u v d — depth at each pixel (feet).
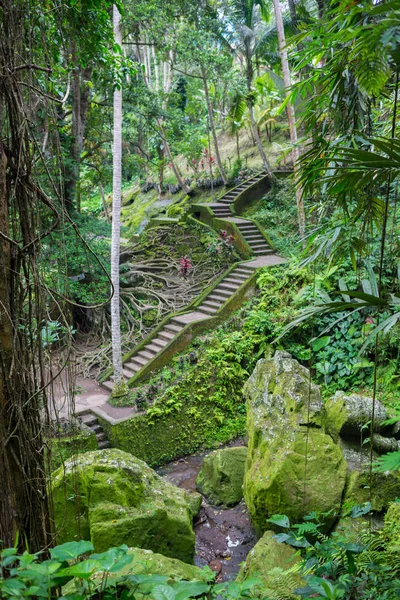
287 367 22.35
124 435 28.43
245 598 6.19
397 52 5.63
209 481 25.61
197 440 31.30
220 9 52.85
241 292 37.93
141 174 66.90
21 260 7.73
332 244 10.41
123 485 17.87
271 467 18.40
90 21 15.38
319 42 9.17
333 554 9.27
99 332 41.70
